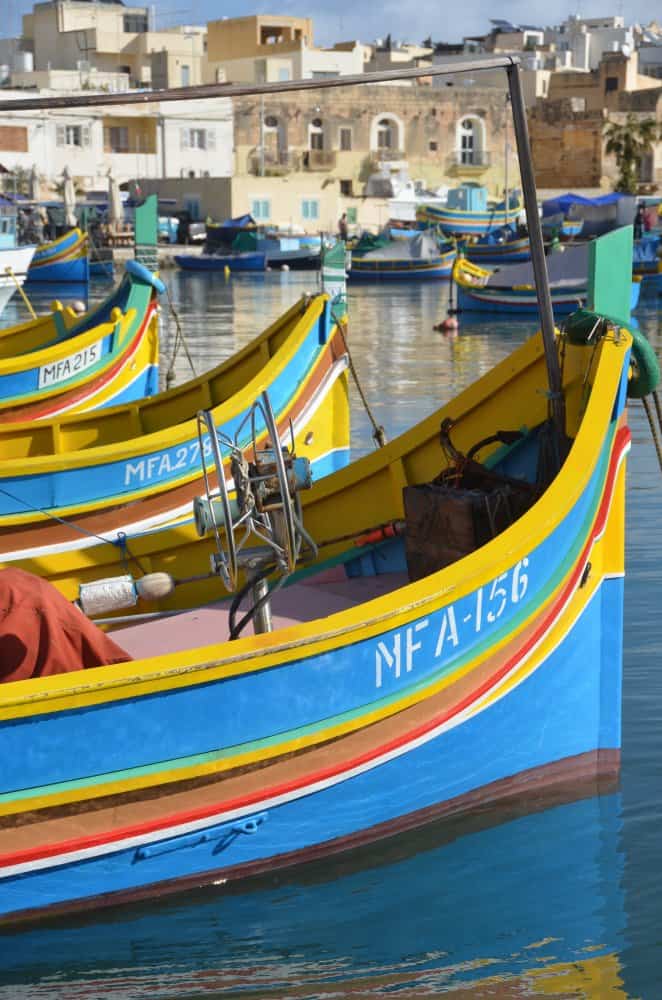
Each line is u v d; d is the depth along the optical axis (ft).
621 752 22.50
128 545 25.82
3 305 98.94
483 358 84.89
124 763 16.25
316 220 221.05
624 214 203.72
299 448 37.40
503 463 23.79
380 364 81.41
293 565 17.08
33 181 191.62
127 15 268.21
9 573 18.34
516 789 20.75
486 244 183.83
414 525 22.94
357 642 17.62
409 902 17.85
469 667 19.19
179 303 133.39
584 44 347.77
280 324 38.52
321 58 255.91
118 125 219.20
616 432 21.25
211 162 228.43
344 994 15.88
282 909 17.67
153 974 16.25
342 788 18.34
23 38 275.59
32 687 15.46
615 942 16.97
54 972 16.28
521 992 15.93
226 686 16.69
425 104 253.65
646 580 31.99
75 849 16.35
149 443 30.99
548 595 20.16
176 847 17.19
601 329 21.38
